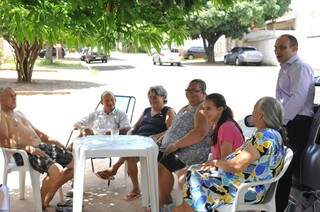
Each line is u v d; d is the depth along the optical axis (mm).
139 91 17969
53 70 29250
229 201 3709
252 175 3664
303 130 4594
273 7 36781
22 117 5473
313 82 4754
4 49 33031
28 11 4762
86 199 5492
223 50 48469
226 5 4668
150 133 5789
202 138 4766
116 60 43750
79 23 4863
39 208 4879
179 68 32531
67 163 5309
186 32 5082
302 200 3826
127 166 5672
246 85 20438
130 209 5188
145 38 5145
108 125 6262
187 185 3961
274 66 34812
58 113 12625
